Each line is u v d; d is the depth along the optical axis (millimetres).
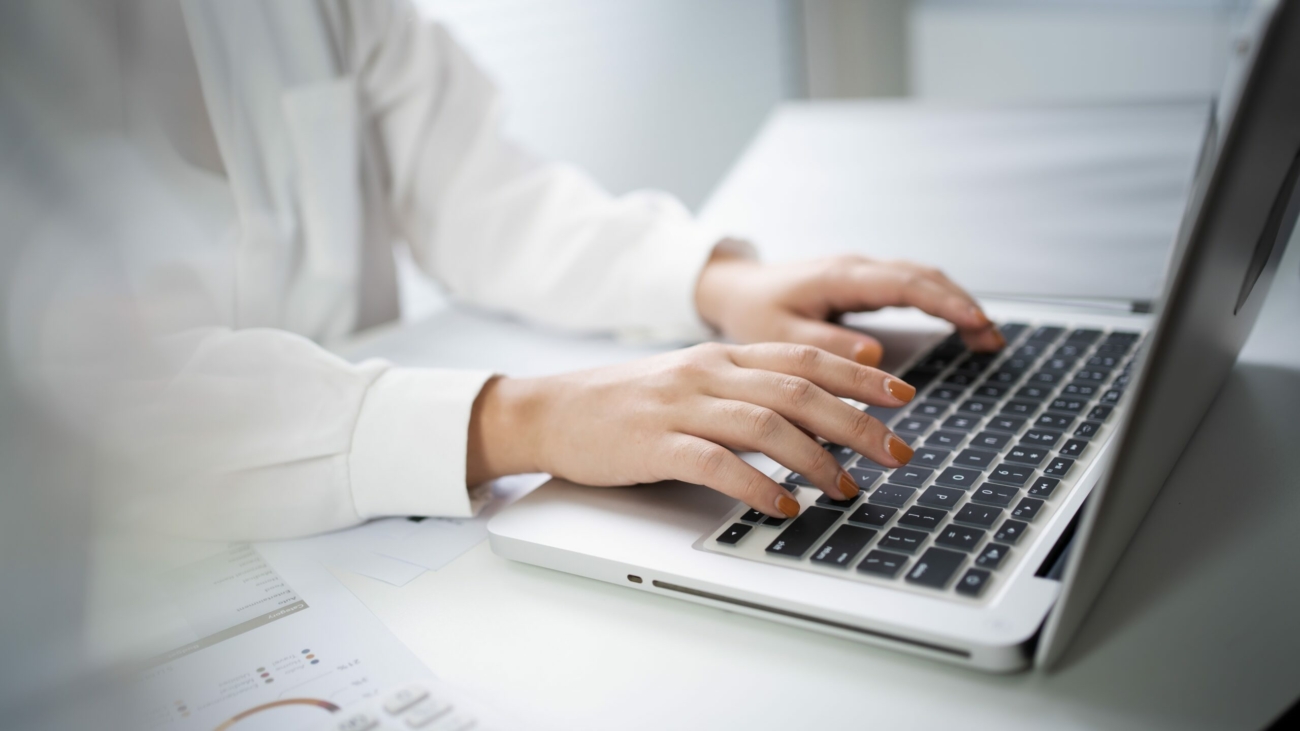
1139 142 907
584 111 1401
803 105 1169
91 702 329
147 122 566
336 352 667
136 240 536
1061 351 540
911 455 401
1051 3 1794
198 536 434
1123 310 599
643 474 415
